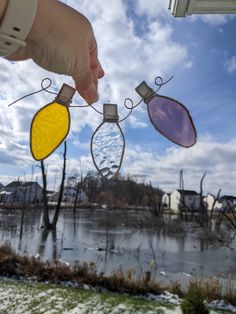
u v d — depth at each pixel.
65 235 20.69
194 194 55.19
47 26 0.86
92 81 1.05
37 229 23.47
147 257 14.37
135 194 52.34
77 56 0.95
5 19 0.72
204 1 3.04
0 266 9.75
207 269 12.38
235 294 8.20
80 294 8.43
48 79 1.06
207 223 29.41
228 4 3.06
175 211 51.50
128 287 8.73
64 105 1.04
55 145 1.04
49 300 7.89
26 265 9.92
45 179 25.80
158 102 1.12
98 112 1.12
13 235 19.92
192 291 7.08
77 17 0.94
